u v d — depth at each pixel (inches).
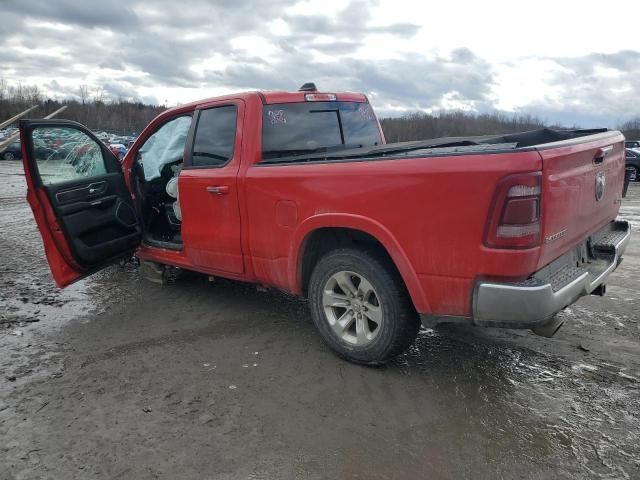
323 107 186.1
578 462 104.7
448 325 173.9
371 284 135.6
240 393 132.3
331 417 121.3
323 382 137.4
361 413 122.7
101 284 224.2
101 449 110.0
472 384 135.3
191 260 187.8
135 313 189.8
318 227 141.1
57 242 175.9
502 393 130.8
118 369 145.9
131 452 109.0
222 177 166.6
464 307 119.3
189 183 178.7
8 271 244.8
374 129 205.5
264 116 167.2
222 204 168.6
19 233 332.8
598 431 114.7
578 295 124.2
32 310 193.5
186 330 173.6
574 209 124.6
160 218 228.7
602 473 101.5
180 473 102.6
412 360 149.1
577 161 123.1
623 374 139.8
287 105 174.7
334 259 142.4
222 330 173.3
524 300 111.0
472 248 114.1
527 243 109.2
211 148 175.3
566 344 158.6
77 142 187.8
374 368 144.3
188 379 139.9
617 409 123.1
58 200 174.4
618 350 154.3
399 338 134.1
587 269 137.3
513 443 110.9
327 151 183.2
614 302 194.4
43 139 174.7
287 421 119.8
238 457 107.3
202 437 113.9
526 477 100.7
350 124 194.5
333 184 136.6
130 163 212.7
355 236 142.2
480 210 111.7
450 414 121.8
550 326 121.3
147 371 144.7
